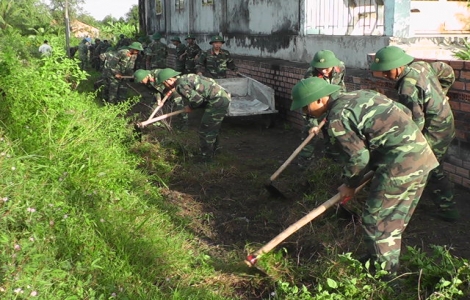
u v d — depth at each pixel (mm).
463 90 5539
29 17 31062
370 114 3580
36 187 4449
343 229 4762
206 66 10875
